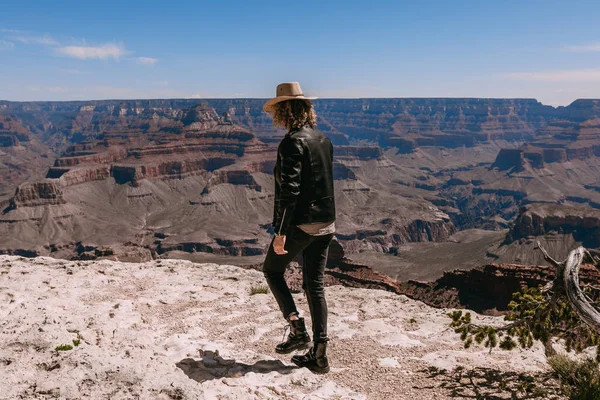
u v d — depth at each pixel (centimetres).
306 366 621
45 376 477
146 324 838
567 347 679
